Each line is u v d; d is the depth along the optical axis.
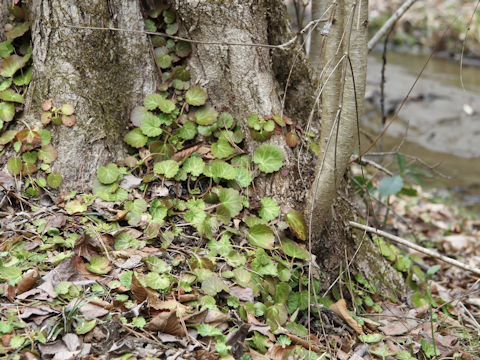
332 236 2.59
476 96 7.62
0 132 2.46
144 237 2.24
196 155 2.55
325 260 2.57
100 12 2.43
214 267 2.20
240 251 2.33
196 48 2.62
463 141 6.55
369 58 10.02
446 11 10.51
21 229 2.19
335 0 1.92
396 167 5.80
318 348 2.05
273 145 2.52
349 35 1.90
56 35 2.38
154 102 2.54
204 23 2.53
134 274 1.98
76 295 1.92
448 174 5.84
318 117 2.85
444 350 2.36
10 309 1.82
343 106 2.16
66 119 2.38
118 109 2.53
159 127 2.55
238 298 2.07
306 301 2.29
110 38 2.48
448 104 7.42
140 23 2.59
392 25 3.28
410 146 6.50
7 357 1.66
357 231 2.75
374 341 2.24
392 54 10.30
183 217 2.38
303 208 2.51
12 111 2.44
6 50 2.58
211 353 1.81
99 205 2.30
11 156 2.39
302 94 2.87
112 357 1.74
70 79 2.40
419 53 10.32
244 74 2.55
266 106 2.55
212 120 2.57
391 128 6.93
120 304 1.92
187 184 2.51
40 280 1.96
